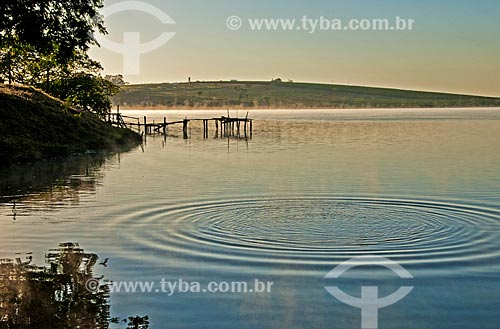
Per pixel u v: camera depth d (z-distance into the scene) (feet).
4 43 66.33
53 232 51.31
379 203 65.72
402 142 171.73
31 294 35.17
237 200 68.03
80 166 108.88
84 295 35.12
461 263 41.55
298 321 31.48
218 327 30.55
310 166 106.63
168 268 40.57
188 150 148.87
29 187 80.02
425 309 33.14
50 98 161.79
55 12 62.69
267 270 40.16
